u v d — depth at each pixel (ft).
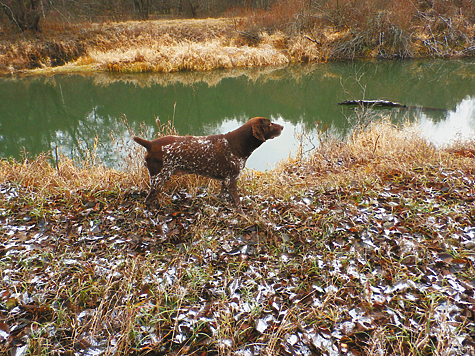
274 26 74.54
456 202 12.67
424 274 9.48
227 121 36.88
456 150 18.98
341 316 8.48
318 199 13.76
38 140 32.55
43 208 13.12
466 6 70.44
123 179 15.57
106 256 10.70
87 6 91.86
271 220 12.46
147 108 42.16
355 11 68.90
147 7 95.25
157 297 9.13
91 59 61.98
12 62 58.39
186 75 57.93
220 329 8.19
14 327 8.12
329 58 68.64
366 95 43.80
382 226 11.63
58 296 9.04
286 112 39.09
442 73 55.26
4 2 63.62
